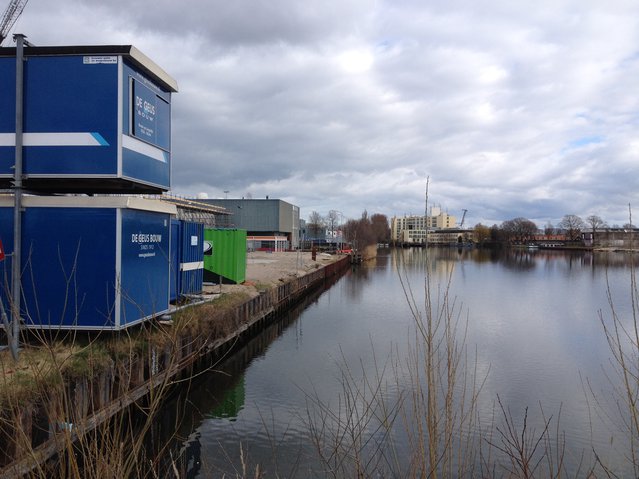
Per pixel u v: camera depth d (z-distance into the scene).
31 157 8.87
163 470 8.29
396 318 24.19
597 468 8.58
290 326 22.61
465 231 142.75
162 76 10.38
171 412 10.76
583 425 10.53
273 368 15.06
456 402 11.12
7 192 10.56
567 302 30.84
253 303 19.33
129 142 9.26
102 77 8.90
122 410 3.69
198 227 16.61
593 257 86.06
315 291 36.59
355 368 14.51
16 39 8.64
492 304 29.42
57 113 8.88
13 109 8.89
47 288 8.90
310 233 116.31
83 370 7.25
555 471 8.35
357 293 34.78
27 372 6.70
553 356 16.80
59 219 9.00
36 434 6.14
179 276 14.91
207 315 13.62
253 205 72.88
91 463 3.02
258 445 9.28
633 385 12.95
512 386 13.30
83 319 8.87
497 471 7.80
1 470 5.44
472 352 16.91
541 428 10.27
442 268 56.25
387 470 7.10
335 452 4.87
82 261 8.98
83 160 8.88
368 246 79.06
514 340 19.33
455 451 8.10
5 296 8.86
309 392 12.34
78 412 3.40
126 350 8.67
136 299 9.60
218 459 8.75
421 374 12.32
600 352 17.47
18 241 8.49
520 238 145.12
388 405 10.27
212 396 12.32
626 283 42.75
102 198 9.01
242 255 23.83
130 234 9.39
